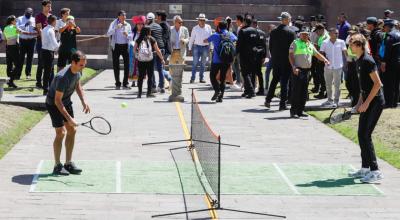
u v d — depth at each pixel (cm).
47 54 2731
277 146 2008
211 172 1541
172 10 4925
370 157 1641
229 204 1445
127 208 1402
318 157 1881
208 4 4928
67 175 1631
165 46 3112
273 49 2584
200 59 3741
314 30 3014
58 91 1567
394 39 2550
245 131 2206
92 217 1343
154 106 2619
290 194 1528
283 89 2588
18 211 1365
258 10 4934
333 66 2605
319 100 2805
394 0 4747
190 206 1424
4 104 2459
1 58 4084
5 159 1769
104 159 1800
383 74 2559
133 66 3144
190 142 1958
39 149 1891
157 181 1602
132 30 3316
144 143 1991
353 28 2612
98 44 4681
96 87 3173
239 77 3166
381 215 1395
